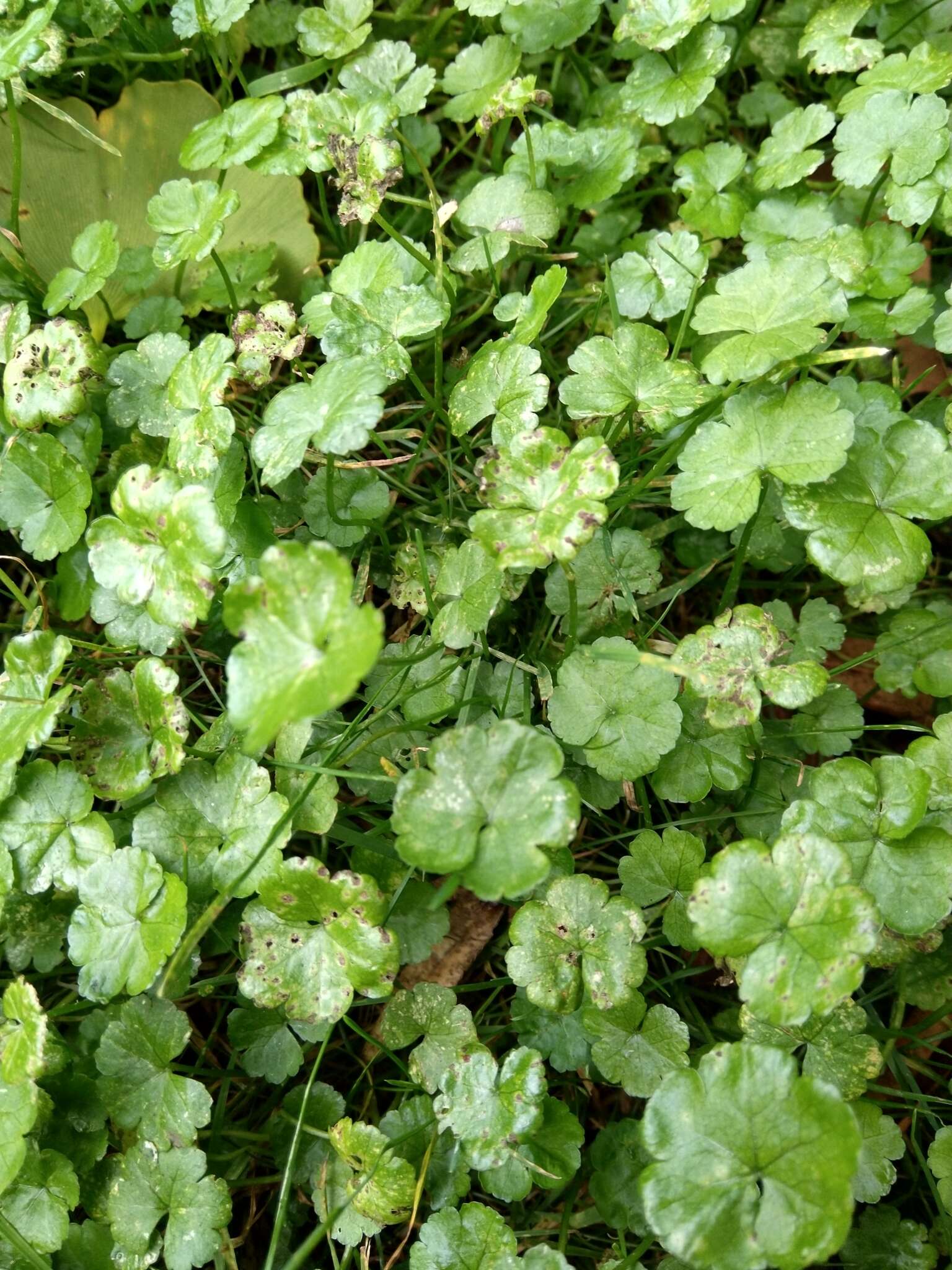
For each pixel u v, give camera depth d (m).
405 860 0.12
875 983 0.17
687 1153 0.12
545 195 0.19
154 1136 0.14
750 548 0.18
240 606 0.11
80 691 0.16
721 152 0.20
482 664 0.17
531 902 0.15
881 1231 0.15
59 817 0.15
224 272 0.18
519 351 0.16
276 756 0.16
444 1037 0.15
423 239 0.21
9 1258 0.14
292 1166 0.14
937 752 0.15
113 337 0.21
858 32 0.22
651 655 0.14
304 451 0.14
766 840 0.17
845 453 0.14
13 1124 0.14
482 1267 0.14
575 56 0.22
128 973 0.14
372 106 0.18
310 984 0.14
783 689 0.15
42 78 0.21
